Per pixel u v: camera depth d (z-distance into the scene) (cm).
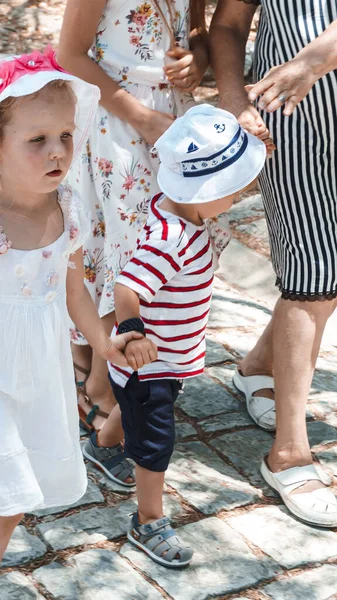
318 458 346
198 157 264
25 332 232
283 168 310
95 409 344
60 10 782
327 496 313
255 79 325
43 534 292
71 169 338
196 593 272
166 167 272
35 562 279
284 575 284
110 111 319
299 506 309
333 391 396
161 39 316
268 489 326
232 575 281
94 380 345
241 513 312
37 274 233
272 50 309
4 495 233
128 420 279
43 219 233
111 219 328
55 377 240
